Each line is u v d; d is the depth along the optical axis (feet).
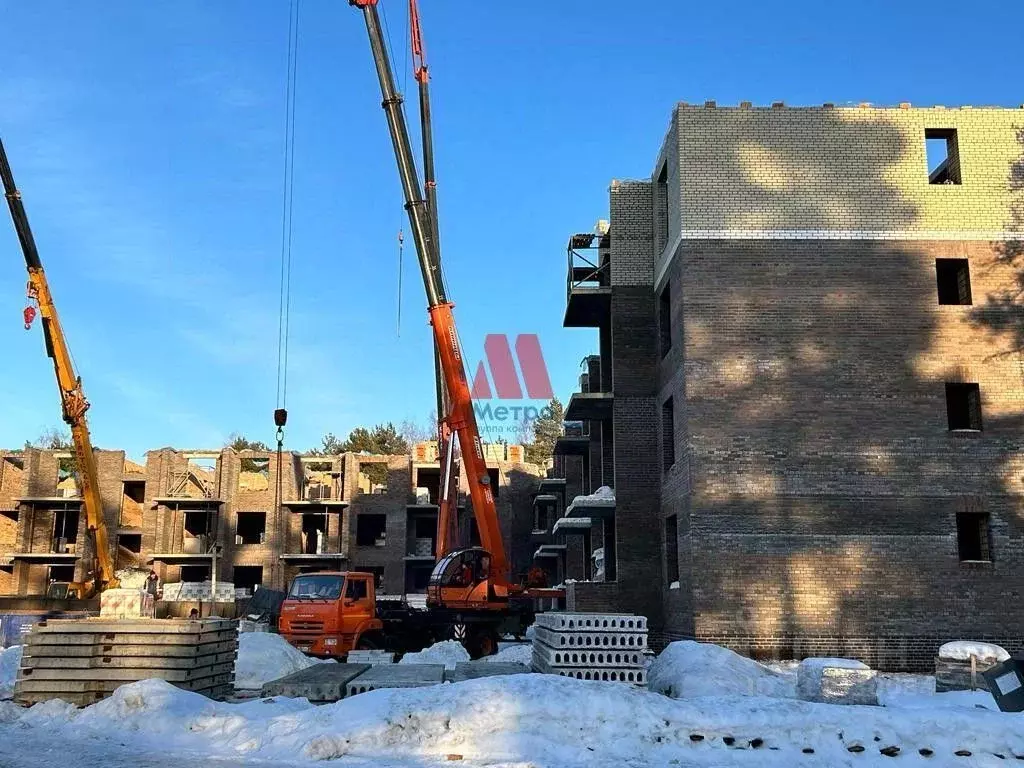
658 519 86.38
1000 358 73.10
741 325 73.97
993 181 75.51
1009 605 69.51
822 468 71.72
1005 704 35.40
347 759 32.09
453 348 88.69
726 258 74.95
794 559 70.38
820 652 68.85
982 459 71.77
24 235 110.83
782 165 76.18
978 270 74.43
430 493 194.90
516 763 31.32
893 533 70.69
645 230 92.07
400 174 86.58
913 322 73.67
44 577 176.04
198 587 144.46
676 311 78.28
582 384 130.21
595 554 107.45
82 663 42.68
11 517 181.47
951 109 76.64
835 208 75.46
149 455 176.45
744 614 69.56
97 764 31.55
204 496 175.11
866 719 32.50
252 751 33.58
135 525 180.75
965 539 74.69
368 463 188.24
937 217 75.05
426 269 87.35
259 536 187.01
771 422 72.49
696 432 72.33
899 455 71.87
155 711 37.63
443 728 33.47
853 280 74.33
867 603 69.62
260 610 128.47
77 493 177.99
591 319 106.83
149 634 43.34
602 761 31.55
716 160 76.43
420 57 94.27
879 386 72.90
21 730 37.52
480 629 85.15
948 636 69.00
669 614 81.15
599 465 115.44
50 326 114.62
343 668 49.08
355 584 77.41
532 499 186.39
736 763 31.45
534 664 55.67
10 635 96.94
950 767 30.58
